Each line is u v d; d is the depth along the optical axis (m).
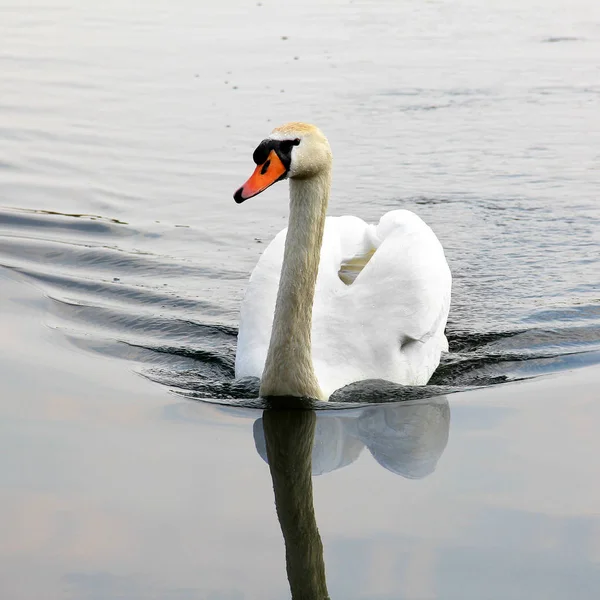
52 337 12.59
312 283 10.64
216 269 15.13
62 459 9.62
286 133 10.07
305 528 8.67
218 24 29.11
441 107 22.12
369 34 28.08
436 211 17.08
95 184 18.17
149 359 12.21
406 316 11.83
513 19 30.08
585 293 14.33
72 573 7.91
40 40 27.09
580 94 23.00
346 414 10.85
